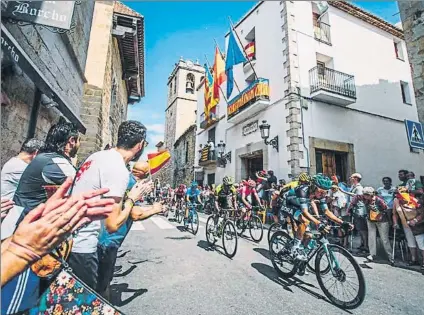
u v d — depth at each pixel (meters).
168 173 27.45
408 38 6.19
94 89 7.35
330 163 10.48
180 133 27.70
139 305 2.87
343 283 3.03
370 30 13.17
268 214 8.90
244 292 3.27
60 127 2.06
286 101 10.27
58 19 2.49
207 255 5.02
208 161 15.70
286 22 10.83
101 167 1.77
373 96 12.21
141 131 2.18
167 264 4.41
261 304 2.94
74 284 1.27
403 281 3.74
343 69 11.62
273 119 10.96
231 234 5.08
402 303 3.02
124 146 2.13
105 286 2.44
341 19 12.27
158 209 2.70
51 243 0.77
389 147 12.03
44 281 1.24
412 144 5.20
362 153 11.07
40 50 3.83
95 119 7.17
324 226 3.25
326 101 10.72
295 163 9.48
